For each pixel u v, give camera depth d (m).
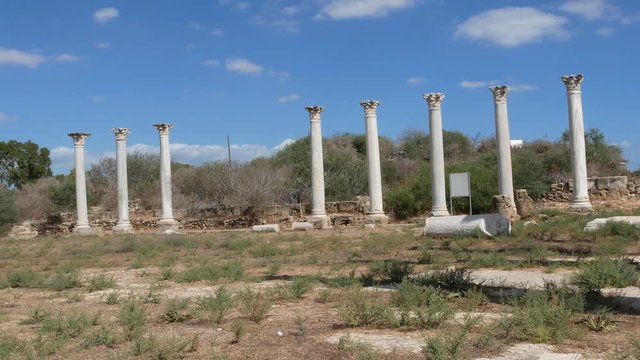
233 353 6.98
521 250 16.53
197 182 52.34
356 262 15.76
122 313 9.15
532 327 6.99
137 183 64.12
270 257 18.31
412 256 16.84
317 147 36.00
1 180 79.19
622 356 5.93
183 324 8.80
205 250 22.69
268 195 44.75
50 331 8.59
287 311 9.44
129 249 24.44
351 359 6.51
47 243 31.08
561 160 49.44
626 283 10.17
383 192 42.84
